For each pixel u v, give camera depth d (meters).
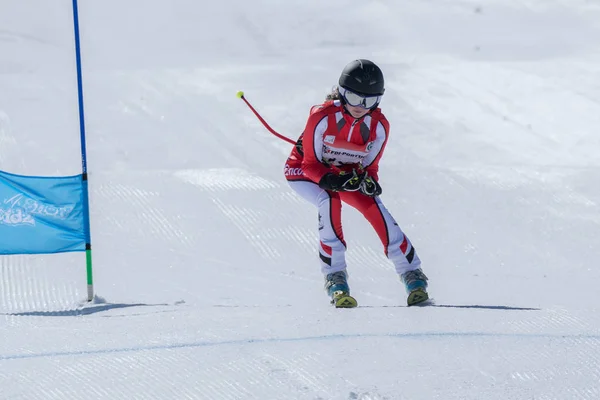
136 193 27.66
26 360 11.83
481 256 24.31
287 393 10.53
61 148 31.97
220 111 36.28
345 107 16.69
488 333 13.01
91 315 16.42
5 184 18.03
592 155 32.62
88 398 10.45
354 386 10.73
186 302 18.67
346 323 13.70
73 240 18.36
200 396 10.48
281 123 35.44
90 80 40.06
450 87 39.50
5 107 35.78
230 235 24.98
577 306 17.95
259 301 18.92
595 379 11.12
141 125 34.69
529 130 35.09
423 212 27.11
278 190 28.19
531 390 10.74
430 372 11.25
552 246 24.95
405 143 33.34
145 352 12.08
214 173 29.70
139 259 22.86
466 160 32.06
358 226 25.72
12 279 20.44
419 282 16.84
